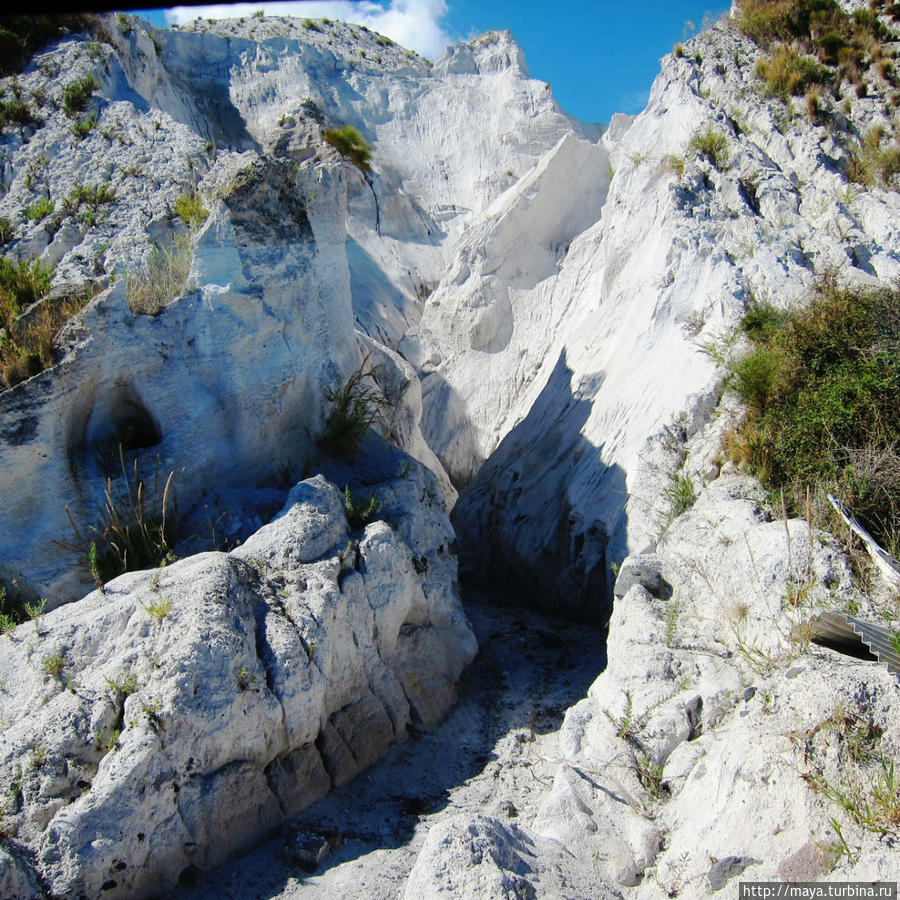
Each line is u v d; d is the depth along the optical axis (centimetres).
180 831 532
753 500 714
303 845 556
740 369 861
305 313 891
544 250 2016
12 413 702
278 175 878
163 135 1299
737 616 611
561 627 980
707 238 1159
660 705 577
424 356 1973
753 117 1409
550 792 567
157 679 550
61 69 1416
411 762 680
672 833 503
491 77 2766
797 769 450
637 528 881
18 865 470
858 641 526
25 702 556
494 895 440
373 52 2983
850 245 1117
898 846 407
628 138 1634
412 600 770
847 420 711
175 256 898
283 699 595
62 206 1145
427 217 2459
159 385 796
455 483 1803
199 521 762
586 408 1234
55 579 697
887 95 1475
